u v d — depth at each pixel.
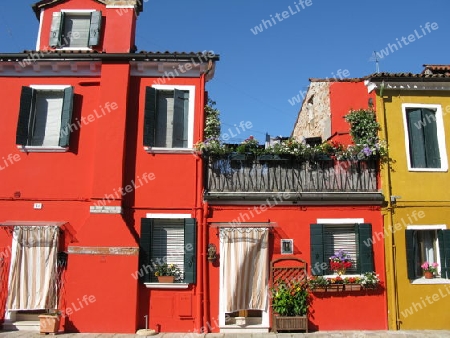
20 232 10.83
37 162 11.41
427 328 10.95
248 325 10.72
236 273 10.82
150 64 11.81
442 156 11.91
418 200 11.52
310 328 10.78
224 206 11.29
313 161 11.73
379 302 11.04
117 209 10.93
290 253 11.14
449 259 11.23
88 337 9.95
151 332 10.26
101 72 11.70
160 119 11.89
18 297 10.59
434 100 12.20
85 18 13.27
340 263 11.01
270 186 11.49
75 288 10.52
